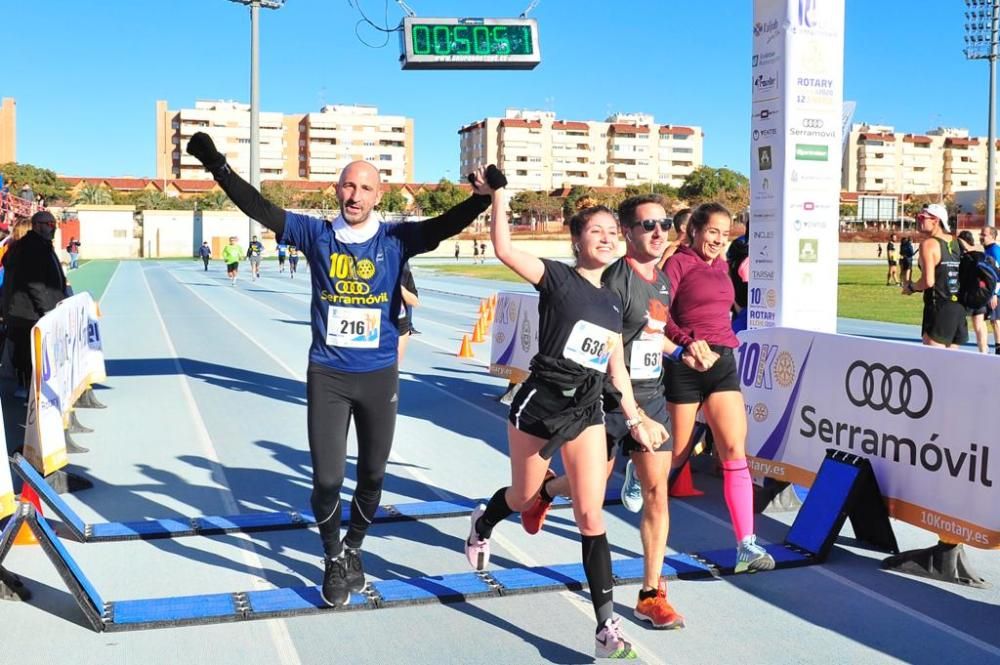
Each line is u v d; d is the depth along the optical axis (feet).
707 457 24.40
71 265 177.58
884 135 548.72
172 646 12.80
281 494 20.92
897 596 14.87
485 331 55.72
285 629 13.39
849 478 16.98
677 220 18.71
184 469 23.15
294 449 25.57
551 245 275.39
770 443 19.99
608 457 13.92
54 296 29.53
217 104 503.20
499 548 17.21
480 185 12.67
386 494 20.97
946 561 15.58
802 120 21.89
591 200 13.32
